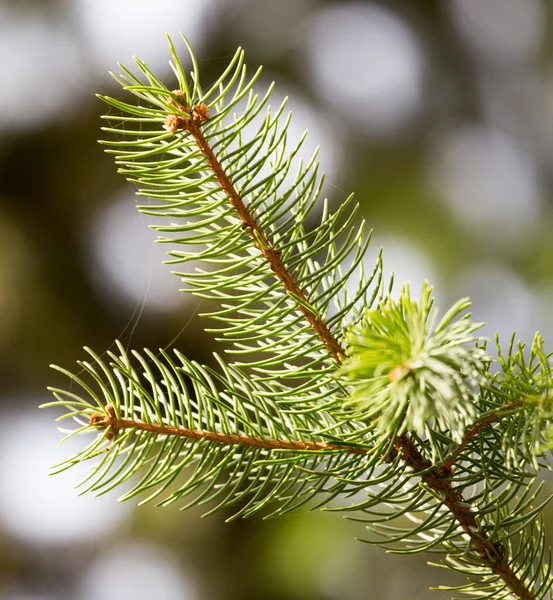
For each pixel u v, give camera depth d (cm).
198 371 62
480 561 62
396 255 156
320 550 129
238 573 137
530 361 60
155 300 151
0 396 156
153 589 146
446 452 62
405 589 123
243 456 62
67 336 158
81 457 62
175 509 128
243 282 62
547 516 94
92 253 162
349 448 62
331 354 62
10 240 158
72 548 154
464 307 59
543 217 162
